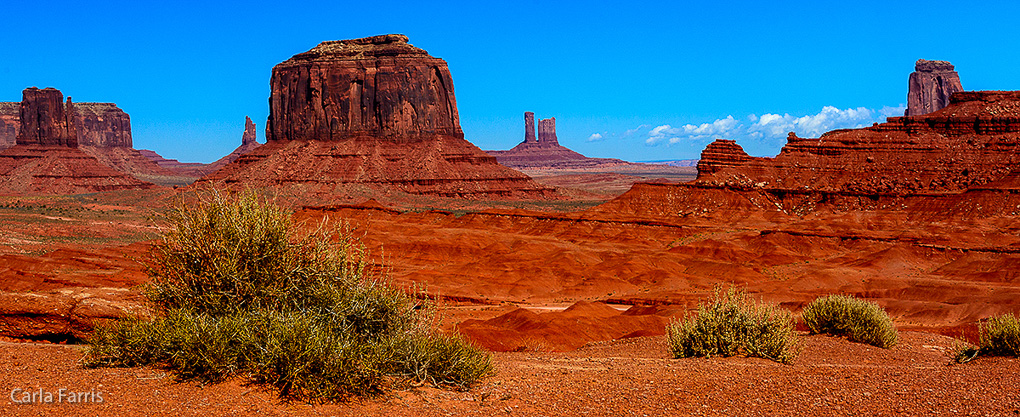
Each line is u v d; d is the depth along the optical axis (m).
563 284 100.38
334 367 12.35
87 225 172.75
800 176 170.38
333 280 14.16
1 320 16.39
